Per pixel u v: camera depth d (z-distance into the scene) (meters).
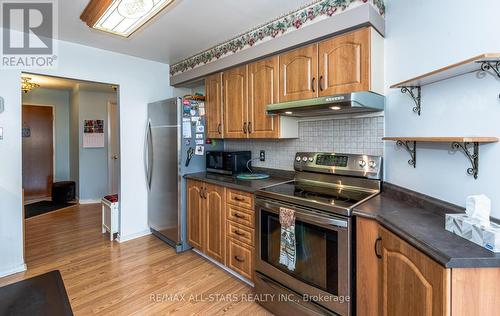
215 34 2.55
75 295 2.13
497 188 1.08
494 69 1.05
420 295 1.04
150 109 3.33
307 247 1.72
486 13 1.13
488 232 0.93
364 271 1.47
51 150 5.50
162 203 3.17
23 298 0.90
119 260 2.75
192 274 2.48
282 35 2.17
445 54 1.37
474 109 1.19
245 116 2.59
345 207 1.54
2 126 2.39
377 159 1.96
